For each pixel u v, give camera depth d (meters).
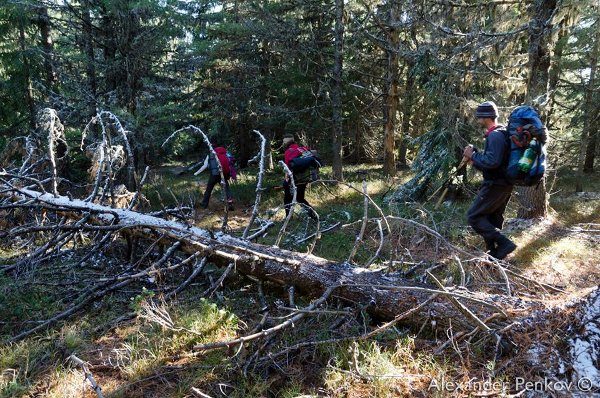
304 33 13.59
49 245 5.32
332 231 7.25
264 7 13.87
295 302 4.21
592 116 13.82
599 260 6.07
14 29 12.38
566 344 2.87
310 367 3.20
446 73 8.63
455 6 7.90
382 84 16.08
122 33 10.77
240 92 15.81
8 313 4.08
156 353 3.35
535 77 7.63
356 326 3.59
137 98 11.18
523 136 4.17
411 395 2.78
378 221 4.65
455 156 9.91
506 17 7.88
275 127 17.59
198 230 5.00
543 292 4.21
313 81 15.42
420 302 3.56
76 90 11.13
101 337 3.71
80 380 3.07
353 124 18.25
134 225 4.79
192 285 4.78
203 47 13.45
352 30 13.23
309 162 8.34
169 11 11.07
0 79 12.77
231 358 3.17
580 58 13.73
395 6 12.20
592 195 11.58
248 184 14.11
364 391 2.85
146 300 4.07
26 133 13.16
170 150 18.42
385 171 14.46
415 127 18.66
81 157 12.65
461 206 9.19
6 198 6.71
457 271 5.00
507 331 3.09
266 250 4.56
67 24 11.24
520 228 7.64
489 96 9.24
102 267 5.41
